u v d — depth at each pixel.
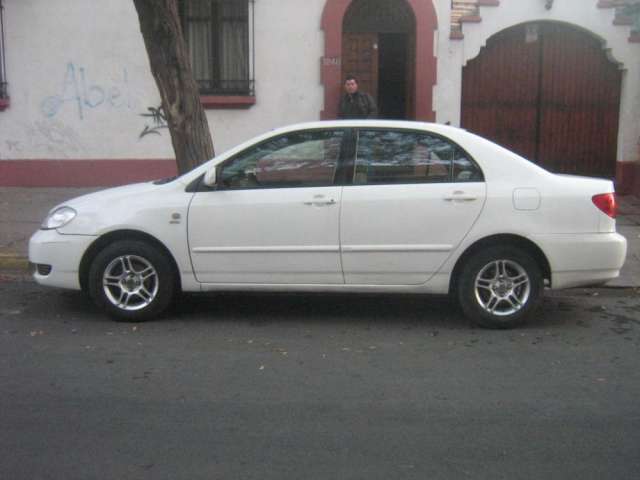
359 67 12.70
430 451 4.20
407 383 5.23
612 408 4.82
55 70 12.17
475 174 6.34
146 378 5.30
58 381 5.24
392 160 6.39
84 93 12.25
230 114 12.38
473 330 6.48
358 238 6.32
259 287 6.49
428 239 6.30
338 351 5.91
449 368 5.54
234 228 6.37
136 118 12.35
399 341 6.18
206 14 12.20
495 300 6.45
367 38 12.62
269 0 12.10
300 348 5.98
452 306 7.23
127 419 4.61
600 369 5.54
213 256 6.43
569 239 6.29
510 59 12.66
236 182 6.45
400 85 12.80
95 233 6.44
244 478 3.88
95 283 6.52
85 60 12.16
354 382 5.25
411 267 6.36
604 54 12.66
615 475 3.94
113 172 12.46
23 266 8.41
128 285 6.59
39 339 6.16
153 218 6.39
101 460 4.07
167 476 3.90
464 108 12.73
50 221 6.62
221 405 4.83
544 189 6.29
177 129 8.41
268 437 4.36
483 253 6.36
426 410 4.76
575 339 6.25
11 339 6.16
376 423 4.56
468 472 3.96
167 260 6.52
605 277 6.39
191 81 8.41
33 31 12.05
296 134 6.48
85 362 5.62
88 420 4.59
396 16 12.55
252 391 5.07
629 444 4.30
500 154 6.39
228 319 6.77
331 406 4.82
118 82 12.25
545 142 12.88
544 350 5.96
